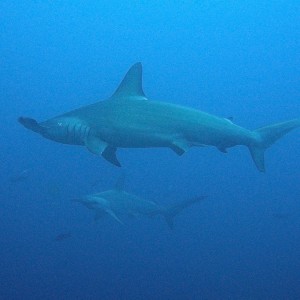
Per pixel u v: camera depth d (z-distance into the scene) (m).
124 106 5.34
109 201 11.45
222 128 5.58
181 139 5.30
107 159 5.27
